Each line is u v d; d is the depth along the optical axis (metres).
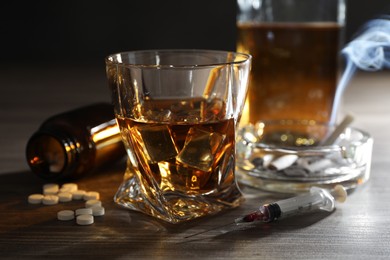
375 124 0.78
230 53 0.54
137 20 1.26
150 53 0.55
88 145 0.57
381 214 0.53
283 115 0.70
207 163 0.51
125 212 0.53
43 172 0.58
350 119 0.61
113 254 0.46
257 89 0.69
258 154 0.57
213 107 0.52
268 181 0.56
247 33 0.69
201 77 0.51
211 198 0.52
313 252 0.47
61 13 1.25
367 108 0.86
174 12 1.25
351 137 0.62
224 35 1.26
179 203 0.51
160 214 0.51
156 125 0.50
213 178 0.52
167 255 0.46
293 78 0.69
